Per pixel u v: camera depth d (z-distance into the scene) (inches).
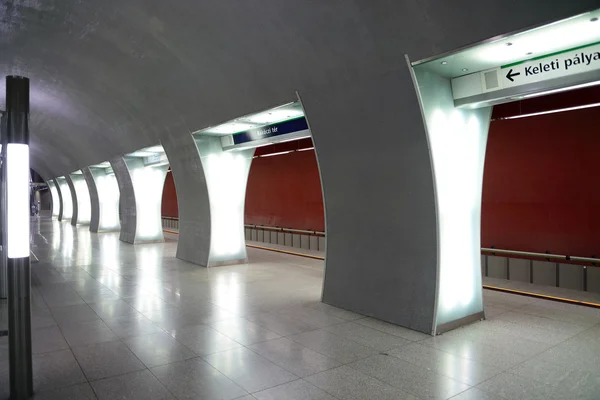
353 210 249.1
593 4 131.5
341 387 151.4
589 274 288.7
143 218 618.8
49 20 268.2
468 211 224.8
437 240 206.4
